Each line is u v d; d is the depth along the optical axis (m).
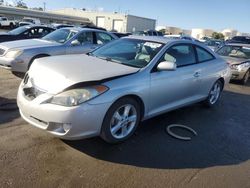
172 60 4.83
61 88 3.47
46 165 3.38
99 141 4.07
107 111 3.68
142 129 4.69
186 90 5.19
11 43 7.84
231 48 11.05
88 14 76.06
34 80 3.78
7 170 3.21
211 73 5.82
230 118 5.78
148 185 3.19
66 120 3.39
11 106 5.18
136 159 3.71
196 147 4.25
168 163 3.70
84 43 8.68
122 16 69.81
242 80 9.85
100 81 3.63
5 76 7.62
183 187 3.22
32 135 4.08
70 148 3.81
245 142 4.64
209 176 3.49
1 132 4.11
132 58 4.64
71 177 3.20
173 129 4.84
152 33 31.41
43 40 8.53
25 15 58.75
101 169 3.41
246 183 3.43
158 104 4.59
